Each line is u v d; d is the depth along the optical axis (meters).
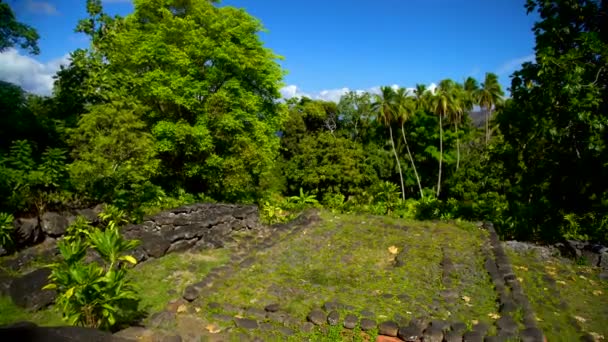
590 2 8.30
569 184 9.73
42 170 7.49
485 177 18.66
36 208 6.97
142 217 8.44
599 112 8.10
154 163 10.29
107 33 12.94
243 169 13.48
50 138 9.22
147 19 13.34
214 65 13.28
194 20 12.87
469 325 5.21
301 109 35.56
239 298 5.99
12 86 9.38
